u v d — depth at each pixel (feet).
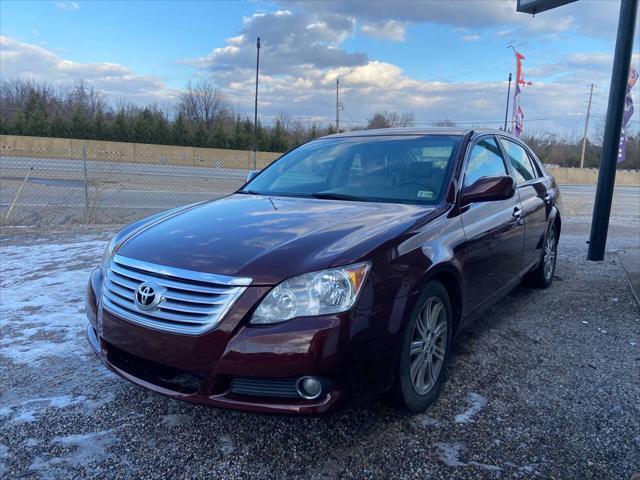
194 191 55.88
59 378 11.02
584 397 10.23
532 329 14.12
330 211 10.32
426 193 11.19
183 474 7.91
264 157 146.82
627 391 10.49
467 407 9.82
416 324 9.16
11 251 23.11
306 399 7.66
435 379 9.94
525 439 8.77
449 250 9.87
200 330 7.80
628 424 9.23
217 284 7.84
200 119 227.20
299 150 14.87
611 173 22.22
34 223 31.58
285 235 8.90
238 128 178.81
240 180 74.13
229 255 8.30
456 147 12.23
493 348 12.73
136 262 8.75
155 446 8.63
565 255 24.48
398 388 8.84
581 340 13.32
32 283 17.88
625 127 28.14
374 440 8.74
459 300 10.59
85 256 22.15
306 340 7.47
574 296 17.33
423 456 8.31
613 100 21.81
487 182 10.80
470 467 8.04
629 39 21.59
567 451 8.43
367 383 8.05
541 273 17.54
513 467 8.03
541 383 10.84
